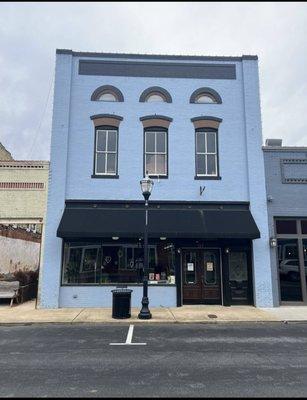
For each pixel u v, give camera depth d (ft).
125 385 20.25
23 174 50.78
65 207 49.78
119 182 50.88
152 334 33.53
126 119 52.34
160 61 54.03
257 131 52.90
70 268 49.08
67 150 50.85
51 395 18.80
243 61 54.60
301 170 52.54
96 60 53.36
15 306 48.52
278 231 51.52
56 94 51.72
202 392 19.21
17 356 26.08
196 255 50.75
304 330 35.86
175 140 52.24
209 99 54.08
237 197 51.67
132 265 49.49
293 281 50.52
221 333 34.14
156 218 48.83
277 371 22.71
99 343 29.99
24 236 70.59
